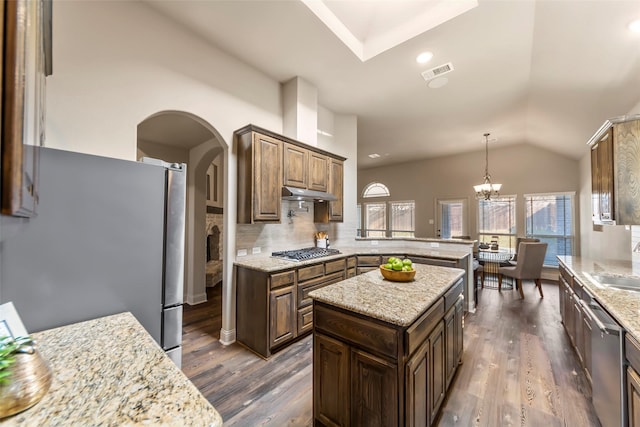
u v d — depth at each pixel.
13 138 0.40
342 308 1.48
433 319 1.59
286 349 2.64
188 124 3.34
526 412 1.79
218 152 3.99
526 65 2.94
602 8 1.80
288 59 2.88
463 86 3.43
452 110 4.20
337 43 2.62
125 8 2.07
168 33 2.32
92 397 0.69
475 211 6.65
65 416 0.62
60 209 1.13
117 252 1.29
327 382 1.56
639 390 1.16
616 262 2.89
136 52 2.12
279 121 3.32
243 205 2.79
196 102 2.51
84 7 1.88
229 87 2.79
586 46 2.23
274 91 3.27
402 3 2.40
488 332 3.05
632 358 1.25
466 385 2.07
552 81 3.05
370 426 1.37
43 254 1.10
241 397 1.94
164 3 2.15
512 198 6.21
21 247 1.05
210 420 0.63
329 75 3.20
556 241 5.73
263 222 2.74
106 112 1.96
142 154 3.96
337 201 3.79
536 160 5.92
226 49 2.72
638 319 1.32
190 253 4.13
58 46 1.76
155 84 2.23
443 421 1.71
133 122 2.09
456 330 2.10
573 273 2.41
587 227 4.93
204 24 2.38
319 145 4.06
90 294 1.21
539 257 4.33
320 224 4.00
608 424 1.49
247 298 2.69
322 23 2.37
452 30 2.40
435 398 1.63
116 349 0.95
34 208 0.59
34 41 0.56
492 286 5.18
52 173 1.12
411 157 7.25
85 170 1.20
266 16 2.28
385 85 3.44
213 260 5.69
